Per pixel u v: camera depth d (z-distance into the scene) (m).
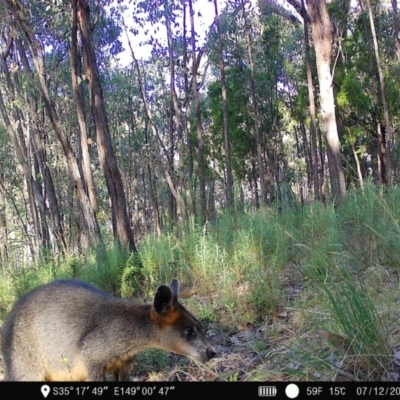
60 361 1.17
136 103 9.33
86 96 6.97
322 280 1.46
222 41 6.43
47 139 6.26
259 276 1.66
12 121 5.43
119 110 9.07
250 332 1.45
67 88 6.81
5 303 1.98
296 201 2.96
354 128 7.32
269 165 8.83
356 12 7.68
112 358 1.15
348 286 1.21
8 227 5.52
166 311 1.15
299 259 1.90
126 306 1.19
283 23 8.01
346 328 1.06
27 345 1.19
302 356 1.10
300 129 9.72
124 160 10.43
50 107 3.10
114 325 1.16
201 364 1.20
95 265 2.30
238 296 1.61
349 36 7.59
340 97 7.01
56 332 1.17
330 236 1.84
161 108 9.49
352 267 1.57
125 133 9.70
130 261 2.23
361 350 1.02
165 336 1.16
